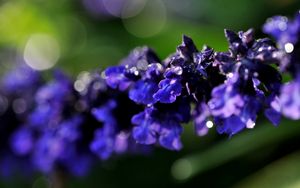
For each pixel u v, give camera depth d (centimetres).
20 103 45
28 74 46
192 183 52
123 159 54
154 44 57
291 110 27
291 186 44
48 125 41
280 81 28
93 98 36
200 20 58
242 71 28
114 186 54
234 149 46
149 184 53
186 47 30
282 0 53
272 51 28
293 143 48
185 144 52
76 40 63
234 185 50
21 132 44
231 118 29
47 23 63
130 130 34
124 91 34
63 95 40
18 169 51
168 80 29
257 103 28
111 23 64
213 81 30
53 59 61
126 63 33
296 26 28
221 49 53
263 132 46
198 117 31
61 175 43
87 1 65
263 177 46
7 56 60
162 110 30
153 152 54
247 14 55
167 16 61
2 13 62
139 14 64
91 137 40
